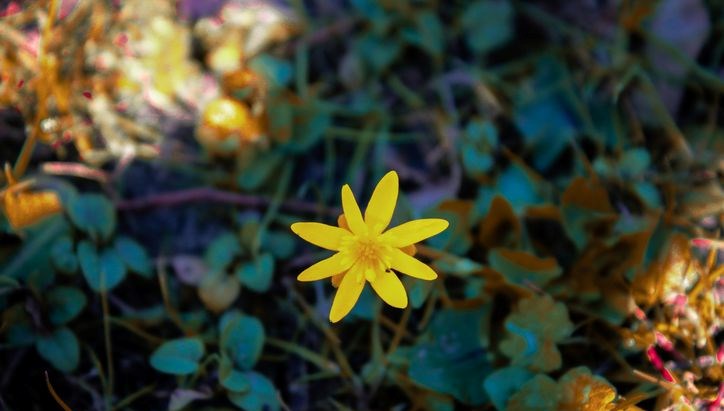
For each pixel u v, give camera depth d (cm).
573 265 39
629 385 38
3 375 38
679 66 42
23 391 38
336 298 34
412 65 43
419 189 41
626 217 39
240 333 38
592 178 39
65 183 39
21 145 40
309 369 39
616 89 41
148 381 39
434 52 43
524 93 43
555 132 42
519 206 40
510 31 43
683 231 39
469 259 40
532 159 42
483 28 43
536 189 41
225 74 41
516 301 38
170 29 42
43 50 40
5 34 41
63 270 38
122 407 38
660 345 38
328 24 43
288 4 43
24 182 38
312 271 34
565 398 36
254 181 41
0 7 42
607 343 38
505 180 41
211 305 39
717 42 42
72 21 42
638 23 42
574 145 41
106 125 41
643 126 42
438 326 38
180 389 37
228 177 41
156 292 40
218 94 42
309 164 42
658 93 42
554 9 43
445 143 42
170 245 40
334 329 39
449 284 39
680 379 37
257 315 40
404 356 38
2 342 38
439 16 44
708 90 42
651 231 38
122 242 39
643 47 43
